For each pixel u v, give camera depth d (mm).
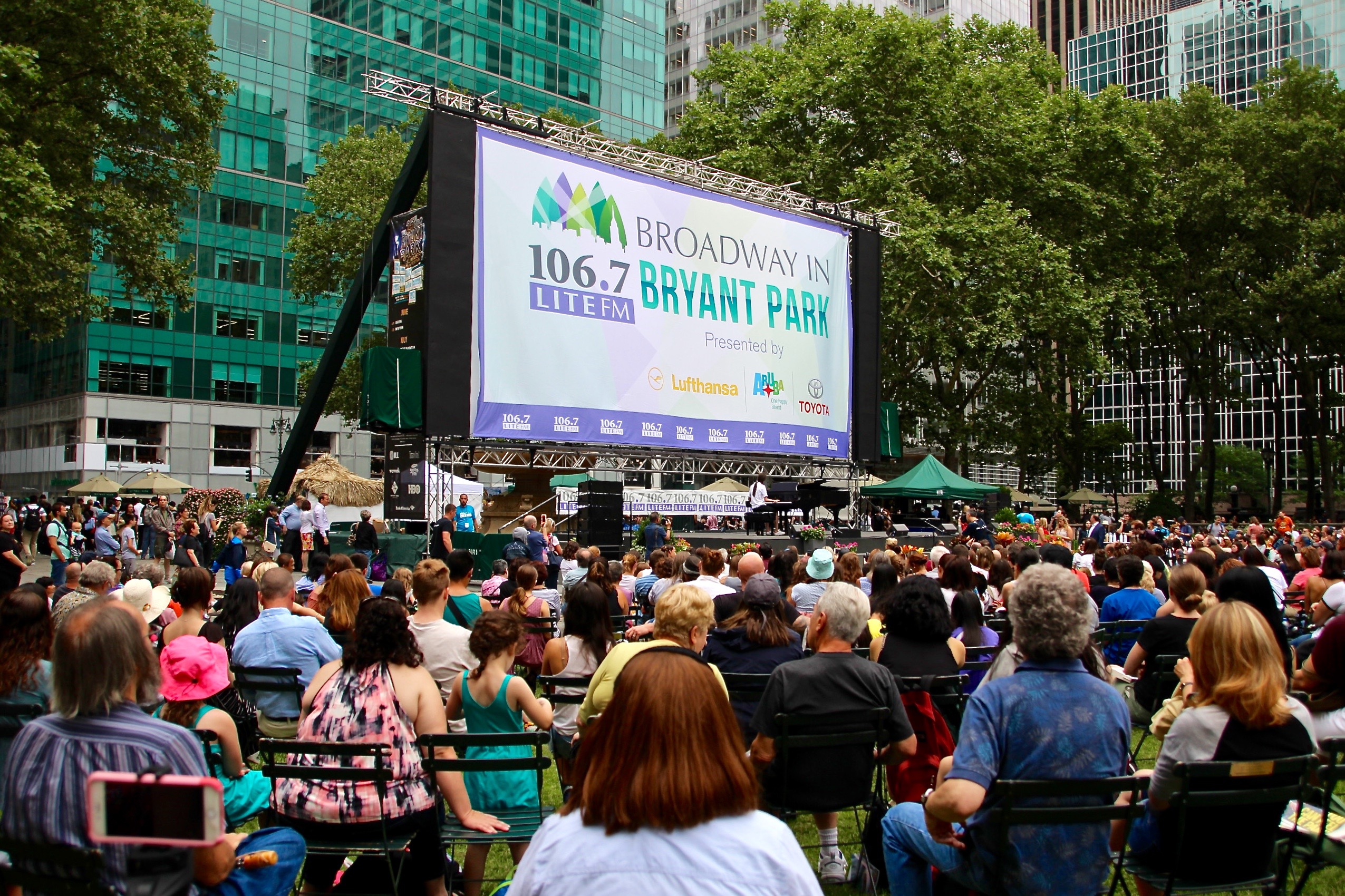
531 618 8383
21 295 22281
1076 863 3506
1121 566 9047
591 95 71000
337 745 4117
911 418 37281
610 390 20047
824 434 24109
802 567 9797
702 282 21719
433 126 17844
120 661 3006
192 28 25500
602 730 2123
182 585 6531
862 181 31953
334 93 58906
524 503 21844
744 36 98062
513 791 5004
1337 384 71000
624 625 10086
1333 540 21500
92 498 37281
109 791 2193
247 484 55250
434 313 17703
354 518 26375
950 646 6340
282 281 56844
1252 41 109750
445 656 6098
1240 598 5699
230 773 4508
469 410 18062
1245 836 3838
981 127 34125
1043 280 32375
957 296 32594
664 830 1994
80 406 51031
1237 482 97125
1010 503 33562
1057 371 39500
